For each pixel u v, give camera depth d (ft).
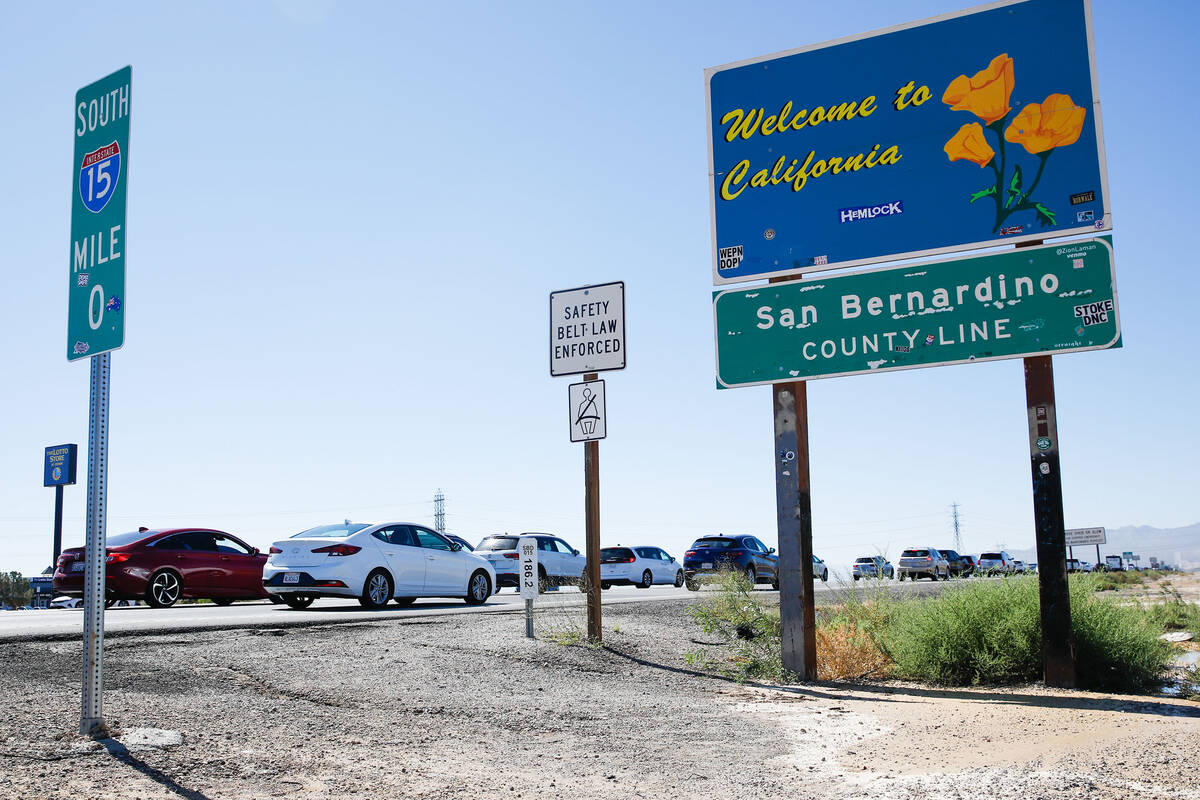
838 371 32.71
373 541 52.08
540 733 21.65
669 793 16.63
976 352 31.01
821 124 34.14
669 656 36.94
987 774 17.54
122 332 17.08
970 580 36.35
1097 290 29.89
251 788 15.47
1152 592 78.79
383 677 27.25
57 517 98.68
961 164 32.17
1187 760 18.60
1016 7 32.04
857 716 24.91
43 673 25.17
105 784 14.96
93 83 18.74
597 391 37.88
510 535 88.02
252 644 31.68
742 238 34.71
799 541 32.81
